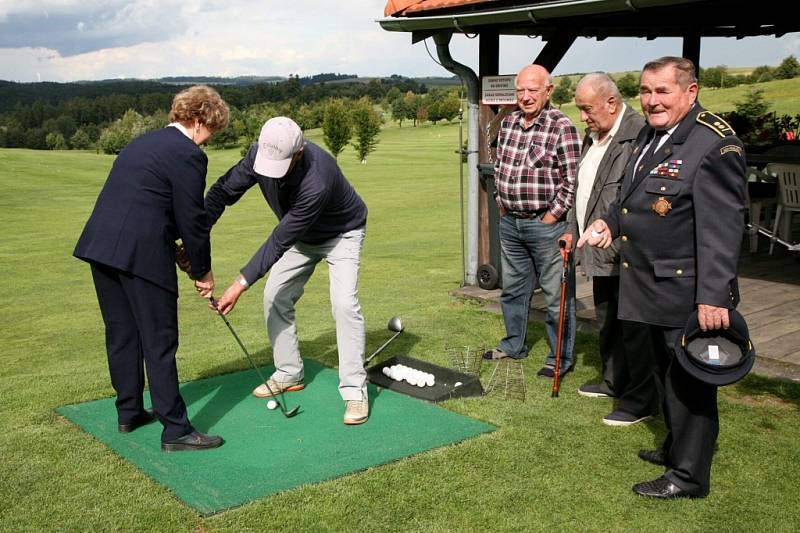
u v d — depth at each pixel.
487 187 6.89
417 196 22.28
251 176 3.98
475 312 6.36
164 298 3.48
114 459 3.49
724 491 3.15
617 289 4.11
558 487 3.19
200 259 3.57
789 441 3.62
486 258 7.16
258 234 14.77
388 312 6.55
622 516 2.95
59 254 12.58
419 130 84.06
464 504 3.04
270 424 3.92
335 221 3.97
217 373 4.85
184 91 3.53
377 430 3.81
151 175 3.39
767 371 4.51
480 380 4.62
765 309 5.79
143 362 3.80
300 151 3.57
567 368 4.67
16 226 17.52
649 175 3.09
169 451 3.56
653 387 3.82
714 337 2.92
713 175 2.88
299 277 4.22
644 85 3.03
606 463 3.41
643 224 3.11
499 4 6.06
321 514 2.95
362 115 47.00
